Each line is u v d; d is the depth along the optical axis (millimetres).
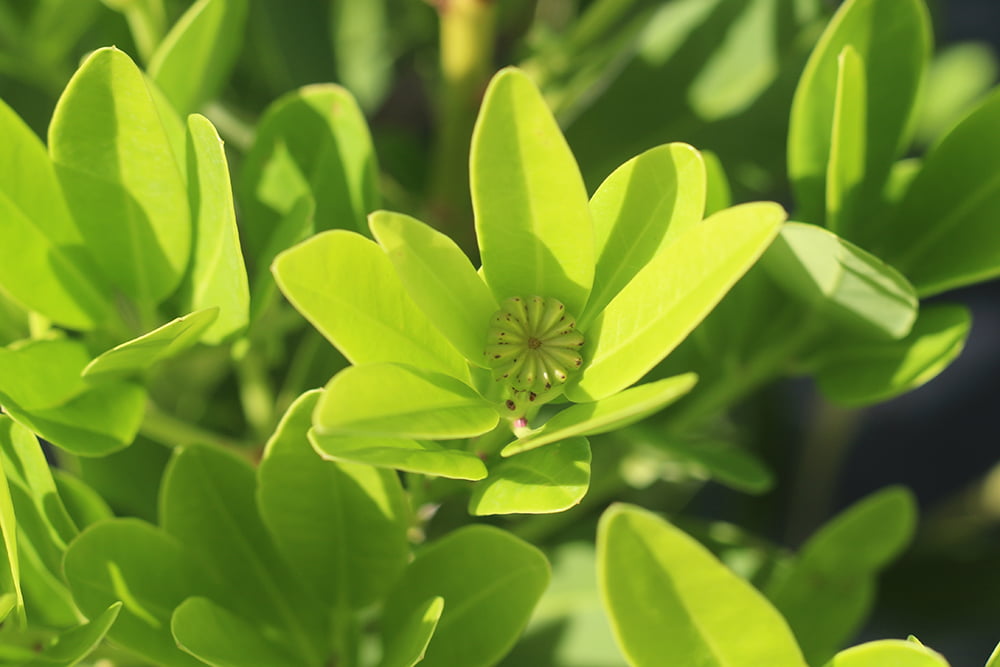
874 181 463
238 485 442
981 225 459
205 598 421
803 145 459
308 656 443
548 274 409
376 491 429
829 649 476
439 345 409
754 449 727
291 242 439
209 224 436
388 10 765
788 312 489
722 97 594
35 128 568
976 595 710
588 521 532
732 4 599
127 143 434
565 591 510
